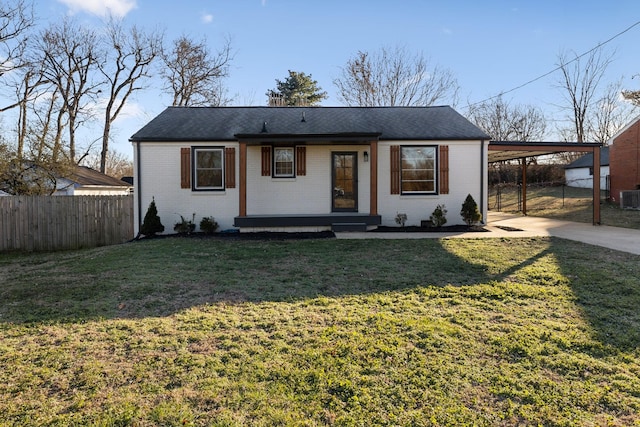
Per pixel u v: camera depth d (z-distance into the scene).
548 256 7.55
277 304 4.87
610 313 4.47
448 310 4.59
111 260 7.88
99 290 5.55
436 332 3.91
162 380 3.02
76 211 12.69
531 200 23.36
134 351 3.54
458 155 12.52
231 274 6.48
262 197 12.56
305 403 2.71
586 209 17.98
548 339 3.74
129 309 4.73
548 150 13.39
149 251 8.72
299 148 12.56
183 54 29.17
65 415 2.58
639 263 6.84
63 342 3.76
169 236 11.56
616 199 19.55
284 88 38.50
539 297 5.07
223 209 12.37
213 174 12.45
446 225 12.59
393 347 3.57
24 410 2.64
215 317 4.41
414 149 12.57
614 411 2.61
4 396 2.82
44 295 5.40
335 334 3.88
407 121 13.55
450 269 6.63
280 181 12.59
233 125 13.01
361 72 31.47
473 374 3.08
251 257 7.87
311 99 38.88
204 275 6.40
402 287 5.60
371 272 6.50
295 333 3.93
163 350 3.56
